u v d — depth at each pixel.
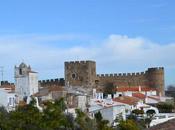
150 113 150.00
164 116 141.62
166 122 33.59
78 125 105.62
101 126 113.06
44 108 107.81
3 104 125.19
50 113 101.62
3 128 91.00
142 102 175.75
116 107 141.25
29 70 160.75
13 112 98.00
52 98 148.25
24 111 99.44
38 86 174.25
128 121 117.44
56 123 99.12
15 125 92.56
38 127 95.25
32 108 101.69
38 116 97.81
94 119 115.50
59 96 150.00
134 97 182.62
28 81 158.38
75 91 163.12
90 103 156.75
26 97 151.75
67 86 191.00
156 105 172.00
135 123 121.44
